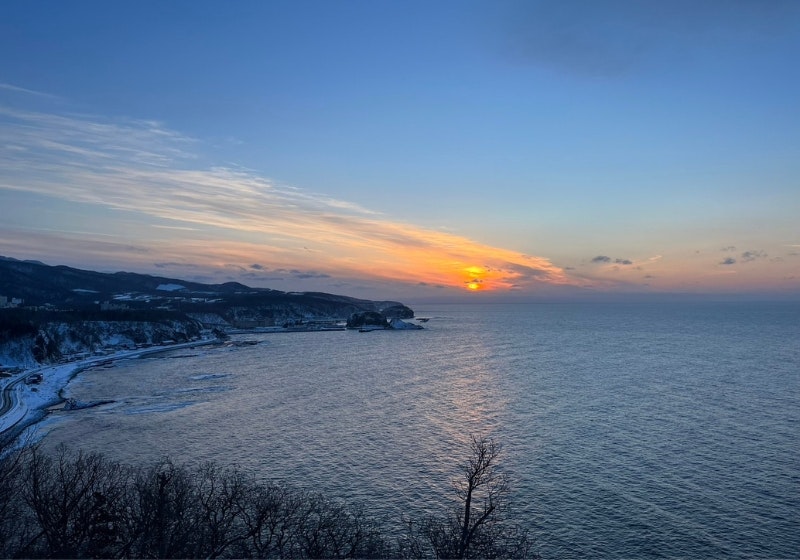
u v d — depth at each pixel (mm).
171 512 39281
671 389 126625
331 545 45125
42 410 115000
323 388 136750
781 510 58656
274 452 80000
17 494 46219
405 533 53594
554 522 56594
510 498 62500
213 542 37906
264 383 146750
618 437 85562
